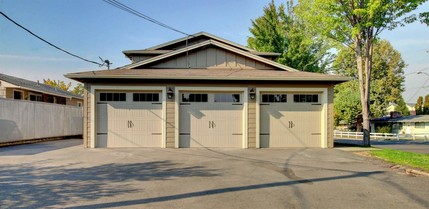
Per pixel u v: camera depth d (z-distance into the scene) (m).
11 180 6.21
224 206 4.53
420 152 13.43
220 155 10.14
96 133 12.12
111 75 11.66
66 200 4.80
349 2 13.72
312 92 12.68
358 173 7.12
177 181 6.19
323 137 12.56
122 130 12.20
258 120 12.42
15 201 4.74
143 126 12.24
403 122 38.69
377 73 45.03
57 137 17.81
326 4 13.82
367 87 14.50
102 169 7.50
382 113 44.41
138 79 12.04
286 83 12.52
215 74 12.46
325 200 4.88
